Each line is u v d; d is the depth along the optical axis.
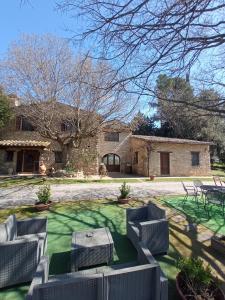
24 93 16.17
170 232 6.46
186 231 6.57
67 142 19.42
